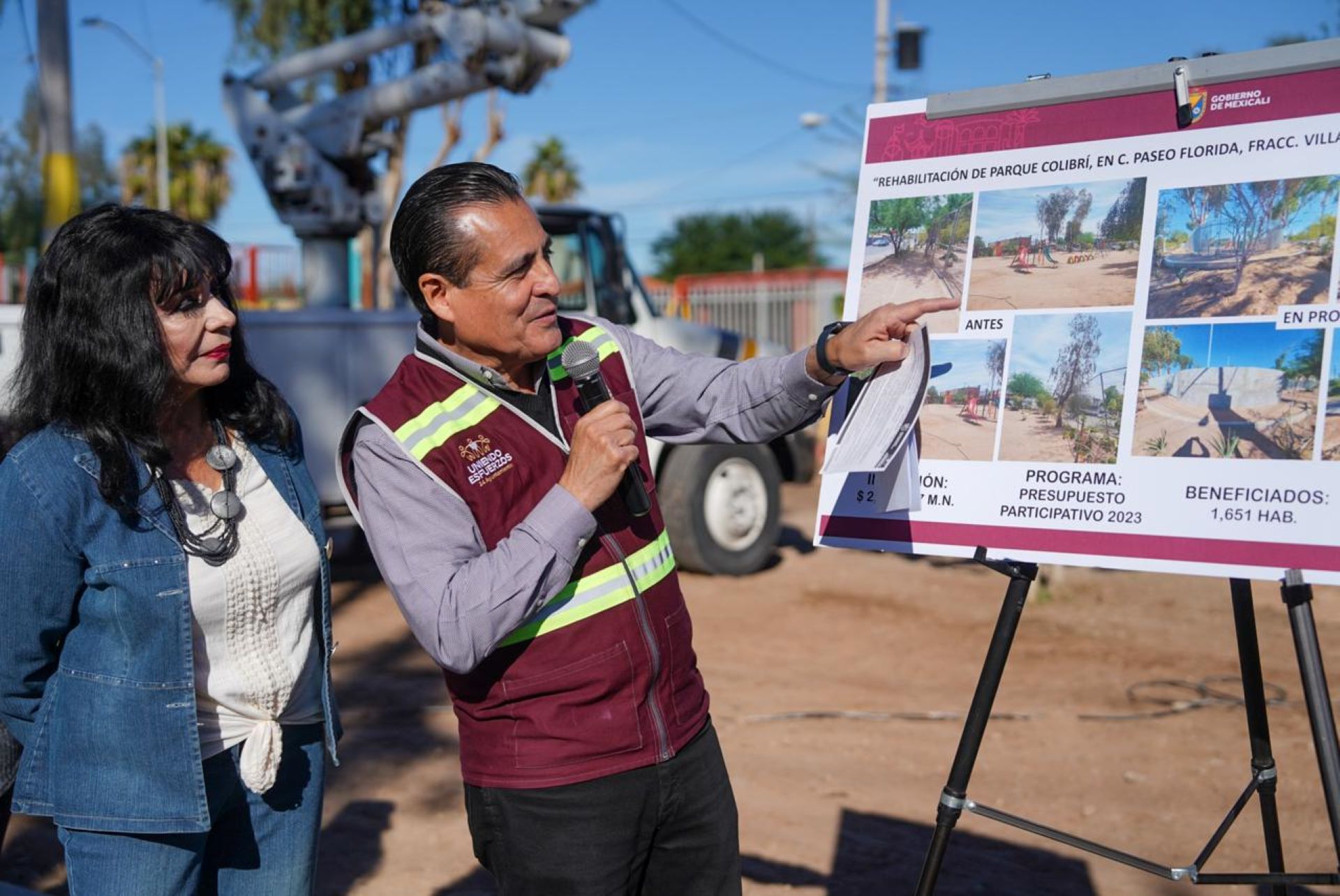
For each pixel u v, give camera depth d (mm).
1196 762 4965
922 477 2371
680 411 2438
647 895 2328
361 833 4262
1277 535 2029
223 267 2156
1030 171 2373
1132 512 2160
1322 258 2068
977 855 4082
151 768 2088
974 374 2359
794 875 3904
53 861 4051
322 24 15602
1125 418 2201
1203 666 6375
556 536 1979
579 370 2186
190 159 37125
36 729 2146
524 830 2113
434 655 2004
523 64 8922
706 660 6520
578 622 2094
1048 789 4695
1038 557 2229
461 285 2090
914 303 2215
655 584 2193
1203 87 2203
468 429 2131
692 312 19031
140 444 2072
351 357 7949
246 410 2281
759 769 4879
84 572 2072
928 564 8852
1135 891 3814
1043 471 2260
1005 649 2279
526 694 2094
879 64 18688
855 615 7461
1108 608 7617
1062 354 2281
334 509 8016
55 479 2014
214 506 2148
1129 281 2240
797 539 9969
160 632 2080
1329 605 7555
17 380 2105
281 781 2309
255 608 2189
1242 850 4113
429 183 2107
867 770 4879
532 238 2094
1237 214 2154
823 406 2402
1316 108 2105
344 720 5508
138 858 2117
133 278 2010
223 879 2307
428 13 8781
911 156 2510
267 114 9188
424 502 2076
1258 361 2098
